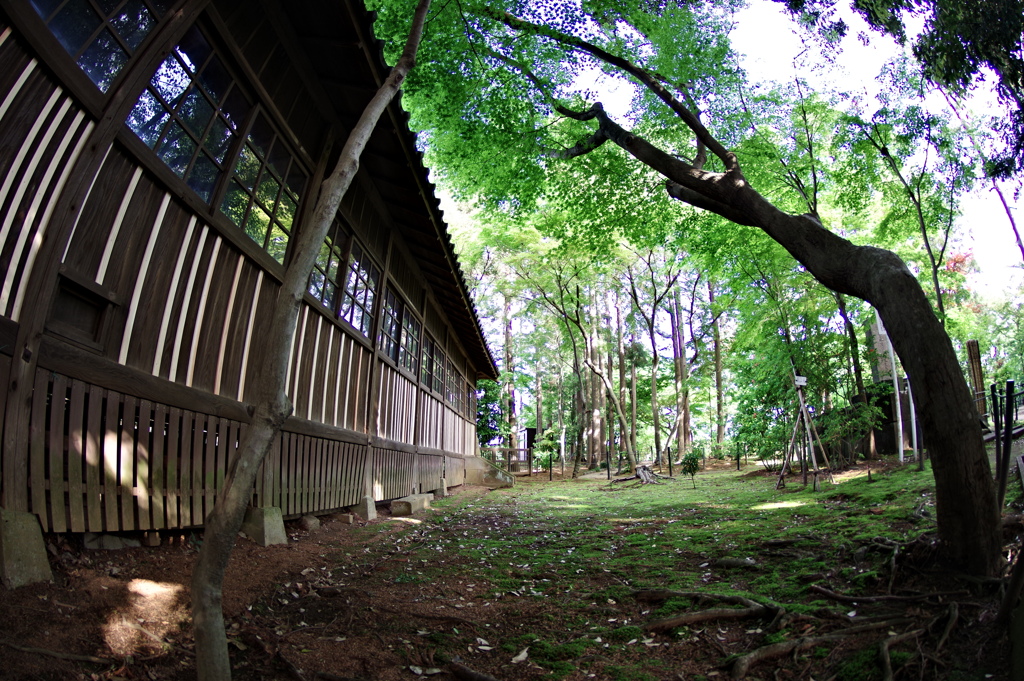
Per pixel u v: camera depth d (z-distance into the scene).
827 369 12.88
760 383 14.04
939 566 3.97
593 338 24.94
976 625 3.22
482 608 4.38
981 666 2.86
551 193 10.99
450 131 9.38
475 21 8.38
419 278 10.95
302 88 5.52
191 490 4.15
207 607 2.27
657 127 10.22
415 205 7.62
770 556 5.26
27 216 2.86
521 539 7.06
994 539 3.87
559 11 8.30
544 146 9.55
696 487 13.89
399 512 8.72
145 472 3.69
